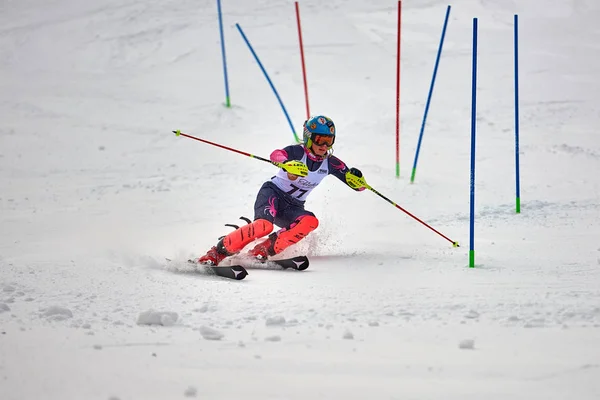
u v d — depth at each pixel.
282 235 22.36
